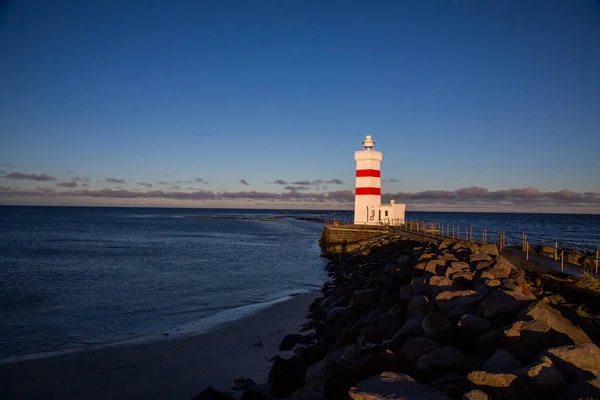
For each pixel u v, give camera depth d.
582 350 5.90
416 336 8.48
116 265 33.66
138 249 46.16
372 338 9.96
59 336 15.59
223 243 55.16
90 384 10.98
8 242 51.81
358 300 14.78
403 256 20.28
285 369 9.73
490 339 7.27
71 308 19.80
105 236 64.94
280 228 95.19
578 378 5.64
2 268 31.44
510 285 10.29
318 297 21.30
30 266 32.59
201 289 24.45
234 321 17.17
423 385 5.87
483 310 9.28
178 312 19.17
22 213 194.75
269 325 16.31
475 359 7.19
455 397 5.64
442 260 14.88
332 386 6.99
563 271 13.87
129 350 13.62
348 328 11.80
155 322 17.53
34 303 20.72
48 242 52.75
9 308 19.69
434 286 11.71
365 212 40.59
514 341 7.04
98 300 21.48
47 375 11.62
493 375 5.64
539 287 11.96
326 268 32.81
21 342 14.89
